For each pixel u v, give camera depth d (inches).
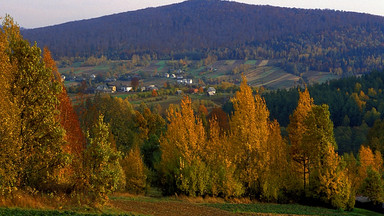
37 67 991.0
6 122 897.5
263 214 1389.0
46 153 967.0
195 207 1395.2
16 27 1028.5
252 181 1750.7
